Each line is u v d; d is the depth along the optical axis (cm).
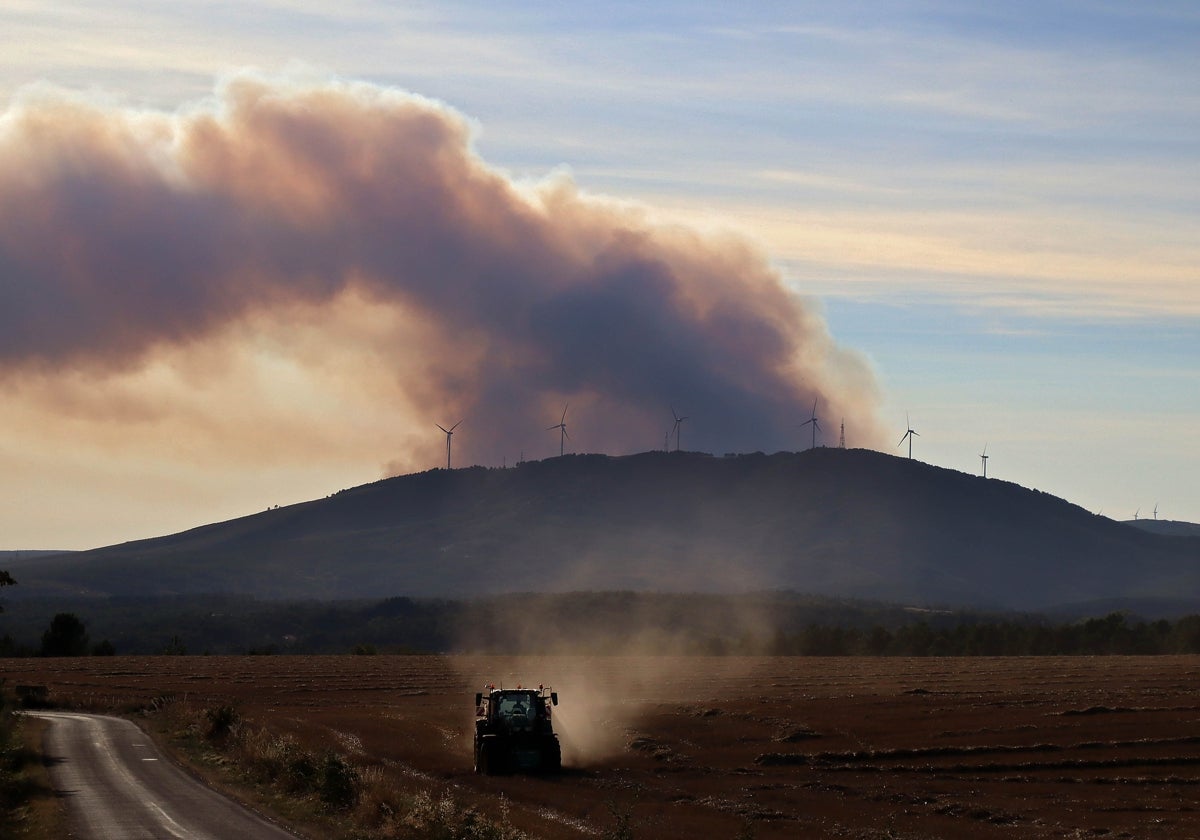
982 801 4741
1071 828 4247
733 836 3731
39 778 4306
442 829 3073
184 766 4731
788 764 5659
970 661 15000
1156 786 5109
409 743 5800
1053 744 6066
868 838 3956
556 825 3591
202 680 11531
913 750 5909
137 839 3119
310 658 17350
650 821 3956
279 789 4019
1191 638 18538
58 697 8681
